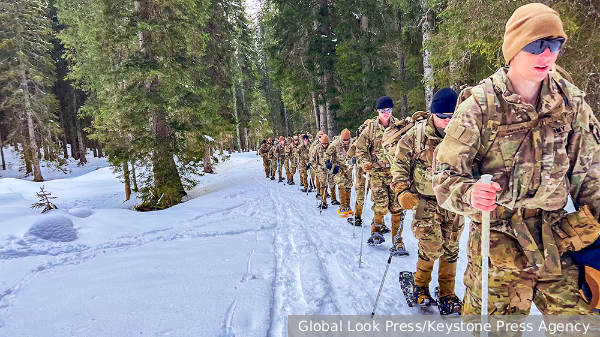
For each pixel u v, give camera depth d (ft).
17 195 37.14
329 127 51.03
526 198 4.57
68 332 7.97
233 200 30.12
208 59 55.98
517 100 4.40
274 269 12.10
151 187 36.09
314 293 9.89
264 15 55.57
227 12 64.85
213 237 17.22
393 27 47.37
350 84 50.44
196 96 40.70
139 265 12.60
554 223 4.60
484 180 4.12
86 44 43.37
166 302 9.38
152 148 34.83
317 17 47.91
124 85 34.27
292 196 32.55
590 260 4.24
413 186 9.01
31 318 8.72
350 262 12.76
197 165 42.91
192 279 11.10
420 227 8.64
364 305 9.27
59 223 16.81
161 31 32.58
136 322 8.32
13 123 80.28
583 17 21.08
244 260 13.12
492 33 23.26
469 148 4.66
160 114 33.99
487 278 4.69
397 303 9.32
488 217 4.47
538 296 4.92
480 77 29.40
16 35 76.89
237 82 75.00
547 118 4.40
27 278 11.76
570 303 4.49
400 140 9.18
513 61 4.48
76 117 111.34
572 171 4.51
